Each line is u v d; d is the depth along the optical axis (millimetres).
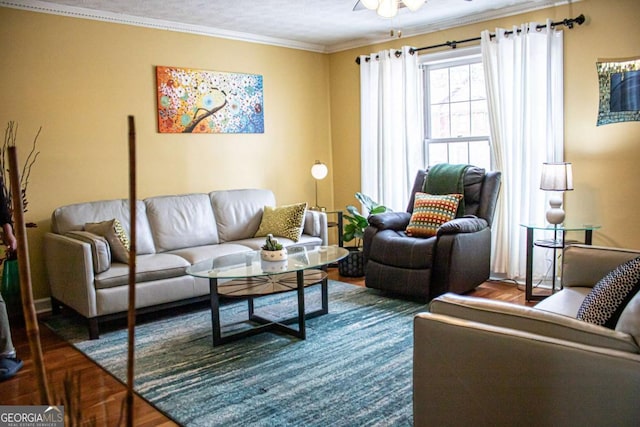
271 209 4980
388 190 5590
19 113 4012
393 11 3057
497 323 1705
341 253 3828
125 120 4562
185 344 3406
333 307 4109
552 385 1513
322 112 6113
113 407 2580
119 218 4273
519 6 4535
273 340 3420
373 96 5609
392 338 3385
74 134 4293
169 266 3867
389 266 4285
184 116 4906
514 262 4730
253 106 5418
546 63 4363
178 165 4914
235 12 4484
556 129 4391
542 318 1621
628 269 1972
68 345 3465
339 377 2828
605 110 4168
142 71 4637
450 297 1867
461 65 5109
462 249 4062
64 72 4215
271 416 2436
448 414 1757
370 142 5707
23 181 4043
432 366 1771
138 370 3014
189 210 4645
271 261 3545
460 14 4789
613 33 4082
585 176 4328
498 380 1619
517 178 4652
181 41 4867
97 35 4367
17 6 3955
